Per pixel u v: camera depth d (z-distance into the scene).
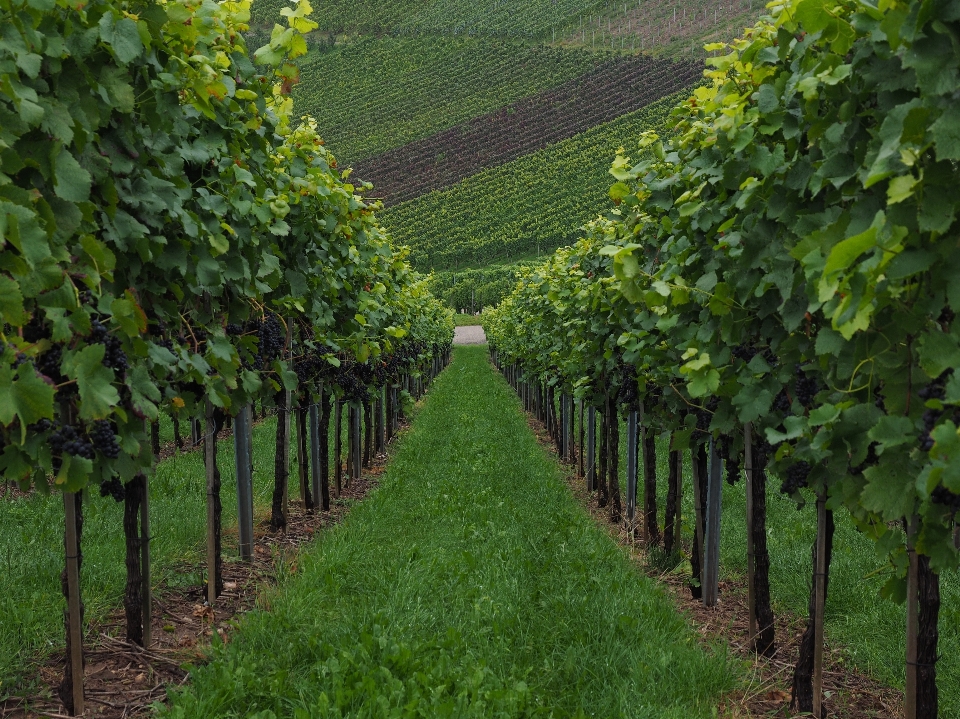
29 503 6.93
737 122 3.67
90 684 3.96
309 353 7.13
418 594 5.12
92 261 3.11
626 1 134.25
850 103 2.93
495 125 106.69
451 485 8.84
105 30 3.11
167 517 6.68
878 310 2.65
